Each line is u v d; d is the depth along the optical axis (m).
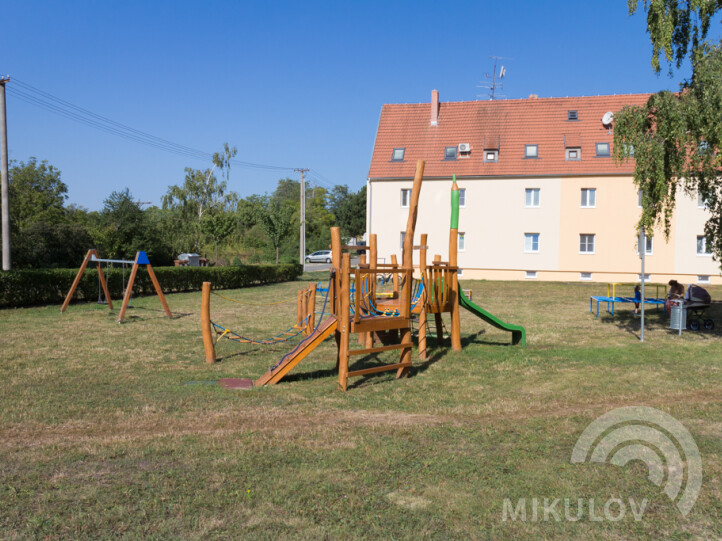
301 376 8.66
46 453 5.20
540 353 10.60
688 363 9.51
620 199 31.33
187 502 4.20
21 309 17.30
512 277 33.00
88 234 30.08
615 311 18.12
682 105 10.45
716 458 5.02
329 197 108.88
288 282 34.09
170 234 39.12
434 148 35.06
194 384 8.06
